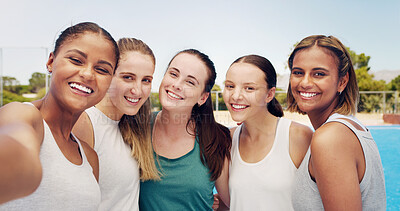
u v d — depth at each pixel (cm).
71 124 72
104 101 105
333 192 73
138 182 112
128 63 96
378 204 80
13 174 36
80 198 66
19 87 1727
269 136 115
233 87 112
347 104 96
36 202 56
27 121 51
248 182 111
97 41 62
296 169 106
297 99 103
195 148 124
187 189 118
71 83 60
